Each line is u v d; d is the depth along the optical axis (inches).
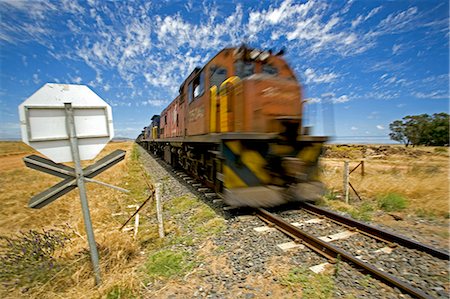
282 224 171.5
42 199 101.1
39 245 139.3
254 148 210.2
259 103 199.8
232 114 216.4
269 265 125.2
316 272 116.8
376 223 188.4
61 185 106.6
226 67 228.1
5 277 118.6
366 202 249.8
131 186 382.0
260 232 167.3
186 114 359.6
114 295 105.3
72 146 106.8
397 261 126.5
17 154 1323.8
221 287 110.6
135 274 121.5
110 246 144.7
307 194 226.1
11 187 398.0
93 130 112.6
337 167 526.9
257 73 229.1
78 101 107.8
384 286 104.5
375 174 400.8
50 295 107.7
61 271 120.3
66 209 259.0
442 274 113.3
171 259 135.5
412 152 917.8
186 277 119.3
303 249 141.4
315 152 236.5
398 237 142.8
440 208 211.0
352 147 1176.2
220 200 240.7
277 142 208.1
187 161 395.5
